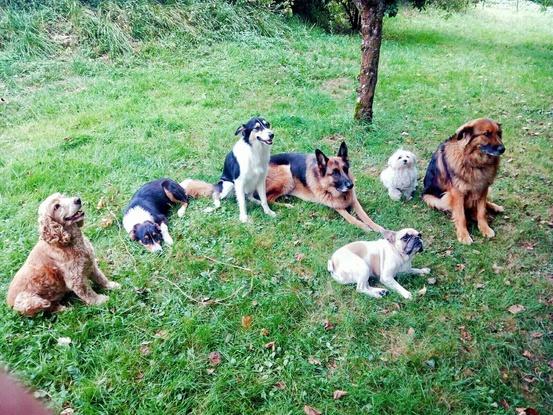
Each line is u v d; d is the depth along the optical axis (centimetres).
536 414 178
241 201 304
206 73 561
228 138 404
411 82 554
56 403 182
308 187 320
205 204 321
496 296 237
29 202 320
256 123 293
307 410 182
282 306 230
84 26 617
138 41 636
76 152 383
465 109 475
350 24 876
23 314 222
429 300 234
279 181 326
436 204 305
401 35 858
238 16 719
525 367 199
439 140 408
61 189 334
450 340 210
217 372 199
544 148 388
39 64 557
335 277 245
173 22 663
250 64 588
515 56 706
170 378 195
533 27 1012
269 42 684
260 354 207
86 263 230
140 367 201
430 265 260
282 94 509
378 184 342
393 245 239
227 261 264
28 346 209
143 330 219
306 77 559
